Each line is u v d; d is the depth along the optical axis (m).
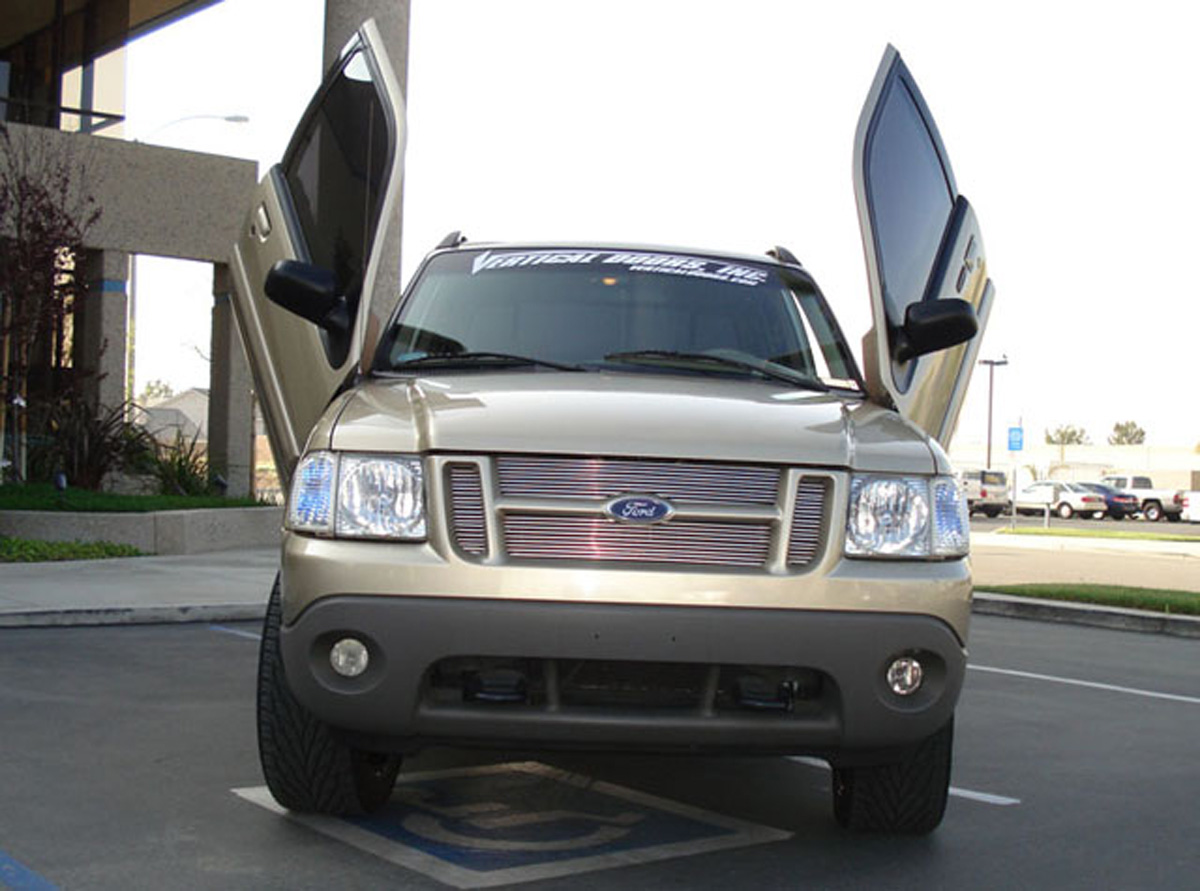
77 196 17.22
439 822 4.70
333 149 5.55
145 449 17.80
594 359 5.14
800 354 5.41
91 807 4.80
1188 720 7.41
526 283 5.54
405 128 5.03
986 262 6.27
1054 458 80.25
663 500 3.95
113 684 7.30
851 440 4.22
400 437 4.09
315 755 4.44
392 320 5.45
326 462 4.12
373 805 4.77
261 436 40.22
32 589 10.77
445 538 3.92
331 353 5.10
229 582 11.75
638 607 3.83
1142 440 145.62
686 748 3.95
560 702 3.94
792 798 5.21
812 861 4.36
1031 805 5.29
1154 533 39.12
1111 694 8.28
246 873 4.07
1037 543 30.11
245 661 8.20
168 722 6.30
